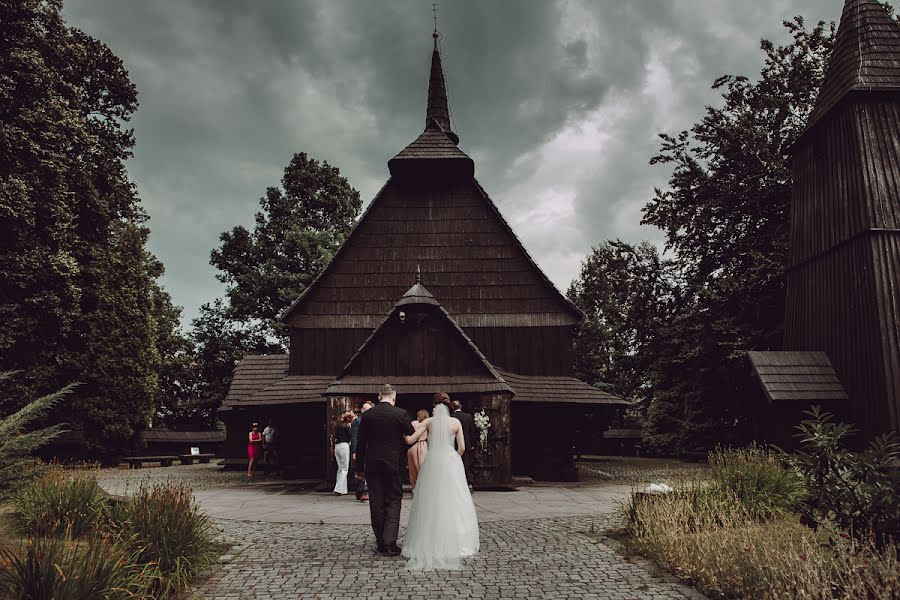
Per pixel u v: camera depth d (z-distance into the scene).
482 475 16.11
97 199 24.20
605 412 32.75
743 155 27.58
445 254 20.64
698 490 9.22
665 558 7.25
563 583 6.50
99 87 25.67
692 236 28.05
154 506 7.32
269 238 45.75
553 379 19.70
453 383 16.56
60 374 27.16
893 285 16.16
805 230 20.14
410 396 18.12
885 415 15.48
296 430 21.09
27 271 19.86
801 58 27.89
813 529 6.75
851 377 16.97
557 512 11.80
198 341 45.06
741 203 27.77
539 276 20.34
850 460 6.59
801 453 7.20
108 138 25.20
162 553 6.54
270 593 6.20
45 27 21.59
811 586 5.00
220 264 46.47
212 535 8.16
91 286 26.59
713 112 28.70
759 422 18.31
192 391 46.28
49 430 7.01
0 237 19.39
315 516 11.51
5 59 19.28
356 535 9.45
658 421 29.48
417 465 9.77
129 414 28.45
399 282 20.47
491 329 20.06
